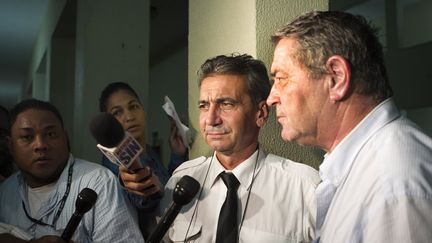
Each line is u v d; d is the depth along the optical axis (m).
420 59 3.82
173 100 5.46
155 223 1.33
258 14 1.32
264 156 1.28
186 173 1.32
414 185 0.67
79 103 2.95
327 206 0.86
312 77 0.83
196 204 1.26
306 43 0.83
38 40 5.89
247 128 1.20
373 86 0.81
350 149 0.82
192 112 1.67
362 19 0.85
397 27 4.00
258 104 1.21
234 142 1.18
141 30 2.98
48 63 4.67
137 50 2.96
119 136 1.00
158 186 1.20
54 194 1.35
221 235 1.15
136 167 1.08
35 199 1.40
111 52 2.88
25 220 1.37
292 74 0.85
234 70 1.18
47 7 4.88
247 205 1.20
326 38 0.81
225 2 1.47
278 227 1.16
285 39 0.87
